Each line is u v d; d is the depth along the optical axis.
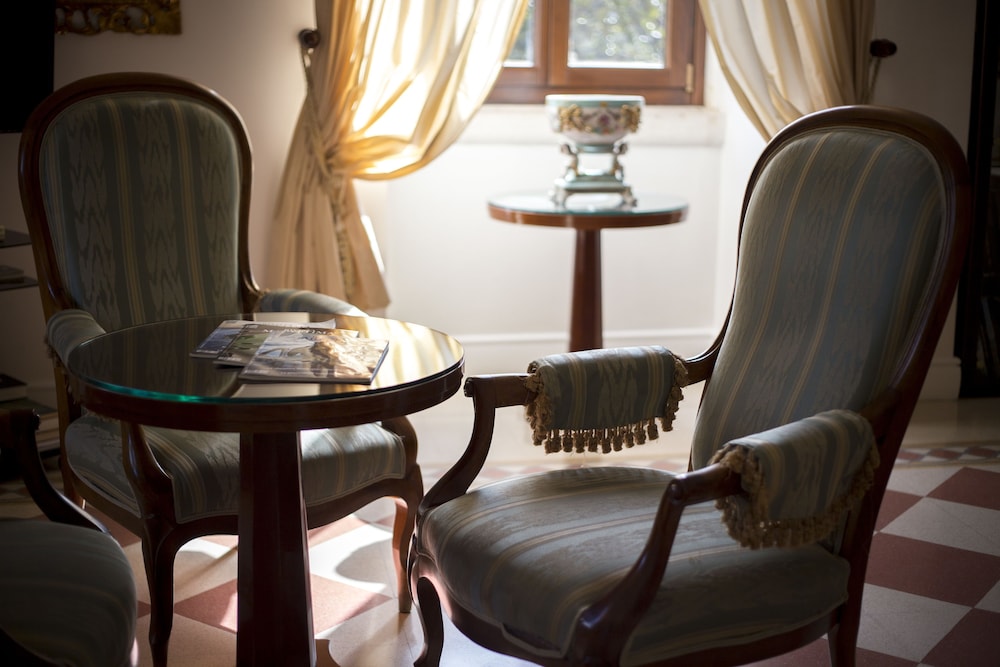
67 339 1.93
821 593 1.53
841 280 1.67
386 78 3.31
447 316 4.04
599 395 1.80
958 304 3.81
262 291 2.48
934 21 3.59
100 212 2.24
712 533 1.58
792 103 3.44
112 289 2.24
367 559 2.50
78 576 1.40
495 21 3.31
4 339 3.18
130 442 1.79
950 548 2.56
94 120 2.25
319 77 3.25
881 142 1.68
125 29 3.12
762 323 1.80
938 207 1.59
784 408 1.72
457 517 1.65
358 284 3.43
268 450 1.68
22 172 2.20
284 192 3.33
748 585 1.46
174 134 2.32
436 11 3.21
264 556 1.71
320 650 2.08
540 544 1.53
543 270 4.07
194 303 2.34
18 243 2.73
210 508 1.86
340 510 2.00
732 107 3.97
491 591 1.50
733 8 3.34
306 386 1.52
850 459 1.49
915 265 1.59
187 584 2.36
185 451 1.89
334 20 3.19
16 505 2.76
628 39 4.06
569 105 3.27
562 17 3.96
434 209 3.93
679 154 4.08
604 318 4.18
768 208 1.83
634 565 1.37
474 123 3.86
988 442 3.37
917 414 3.66
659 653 1.40
